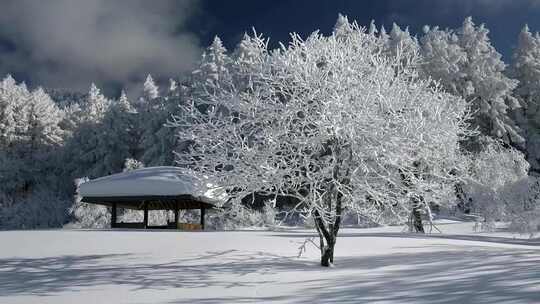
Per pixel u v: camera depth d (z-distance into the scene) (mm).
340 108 10523
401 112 11492
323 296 7086
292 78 11992
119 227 26719
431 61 46531
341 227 32281
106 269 10992
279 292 7723
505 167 27516
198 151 11508
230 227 32375
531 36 54031
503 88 46281
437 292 6590
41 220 39188
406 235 20438
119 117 60250
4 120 66500
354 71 11234
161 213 35219
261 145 11039
